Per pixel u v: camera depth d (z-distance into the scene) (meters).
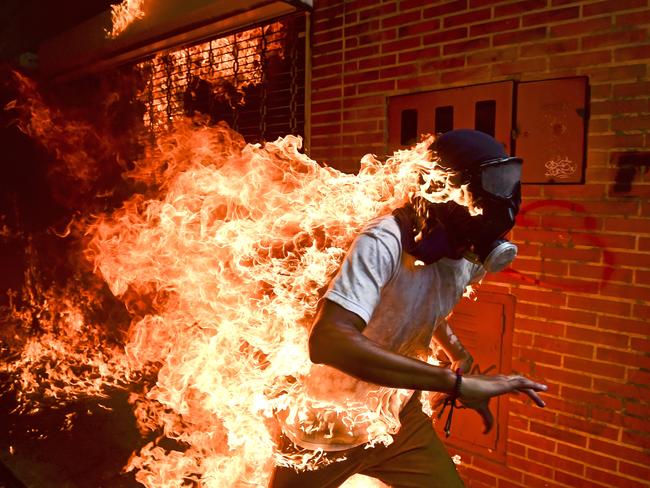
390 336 1.69
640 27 2.32
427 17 2.98
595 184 2.49
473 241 1.48
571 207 2.57
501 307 2.82
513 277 2.77
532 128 2.65
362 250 1.49
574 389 2.61
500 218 1.45
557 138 2.58
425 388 1.41
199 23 4.07
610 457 2.53
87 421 3.77
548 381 2.69
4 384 4.41
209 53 4.52
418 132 3.08
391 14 3.13
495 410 2.87
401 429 2.03
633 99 2.37
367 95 3.29
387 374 1.37
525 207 2.71
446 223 1.49
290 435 1.92
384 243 1.50
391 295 1.60
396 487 2.04
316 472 1.95
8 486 3.14
